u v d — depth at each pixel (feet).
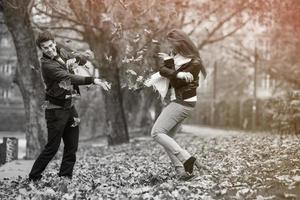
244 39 94.99
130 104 85.61
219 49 103.86
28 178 25.08
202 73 22.59
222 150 36.14
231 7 62.18
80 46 69.21
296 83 92.43
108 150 53.47
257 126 87.86
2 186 24.02
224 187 20.62
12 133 142.72
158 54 22.79
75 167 33.81
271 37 85.20
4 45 120.57
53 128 23.82
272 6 56.54
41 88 44.55
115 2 36.55
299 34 77.87
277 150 32.12
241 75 140.97
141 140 65.21
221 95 140.26
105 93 61.62
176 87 21.94
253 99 89.61
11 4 41.19
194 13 64.80
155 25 42.91
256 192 19.40
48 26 58.49
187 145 46.52
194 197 18.72
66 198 19.72
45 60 23.45
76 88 24.04
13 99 156.04
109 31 49.49
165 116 22.03
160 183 22.44
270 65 94.63
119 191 20.75
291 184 20.38
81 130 98.94
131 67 26.23
